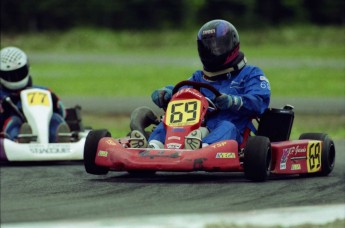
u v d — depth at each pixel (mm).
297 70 116062
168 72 118375
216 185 27812
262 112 30953
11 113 39719
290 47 171250
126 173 32750
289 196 25391
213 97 31453
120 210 22375
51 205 23516
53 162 38438
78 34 186875
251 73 31391
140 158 28156
